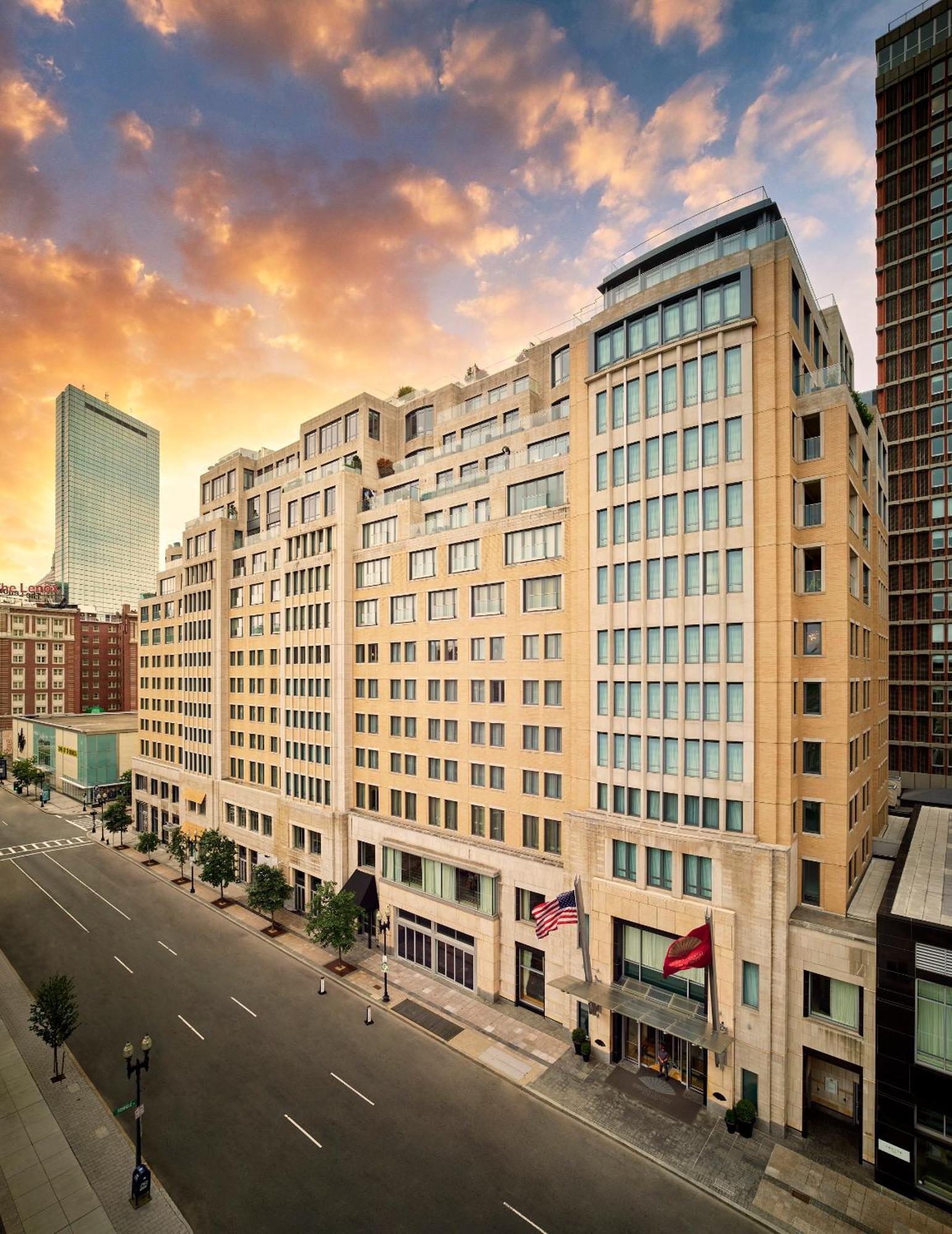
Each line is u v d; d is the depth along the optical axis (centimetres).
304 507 5709
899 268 7056
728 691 2933
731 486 2961
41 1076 3120
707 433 3031
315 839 5200
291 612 5553
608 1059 3200
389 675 4753
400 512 4769
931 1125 2386
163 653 7769
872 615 3984
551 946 3578
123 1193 2419
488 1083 3067
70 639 14012
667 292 3162
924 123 6906
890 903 2628
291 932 4869
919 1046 2406
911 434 6962
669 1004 3014
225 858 5500
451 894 4125
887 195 7125
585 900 3350
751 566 2883
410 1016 3662
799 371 3031
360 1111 2856
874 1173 2491
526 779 3822
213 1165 2547
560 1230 2248
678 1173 2503
